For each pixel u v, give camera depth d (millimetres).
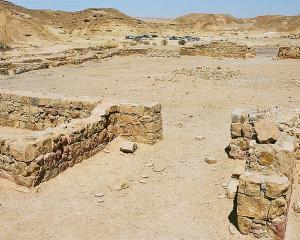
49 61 33281
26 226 7691
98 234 7480
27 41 66375
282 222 7031
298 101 18531
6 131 13945
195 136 13438
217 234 7484
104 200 8852
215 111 17031
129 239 7320
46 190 9250
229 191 8844
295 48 36875
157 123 12570
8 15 70312
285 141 8133
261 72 28078
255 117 10688
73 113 13180
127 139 12727
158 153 11828
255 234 7242
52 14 140000
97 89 21938
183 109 17438
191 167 10719
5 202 8594
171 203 8727
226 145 12484
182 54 42219
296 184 9445
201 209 8438
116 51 41844
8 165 9406
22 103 14086
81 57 36219
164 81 24609
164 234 7500
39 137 9695
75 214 8203
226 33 128125
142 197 9023
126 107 12516
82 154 11008
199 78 25609
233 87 22641
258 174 7344
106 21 117562
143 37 94312
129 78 26141
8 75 27250
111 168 10680
